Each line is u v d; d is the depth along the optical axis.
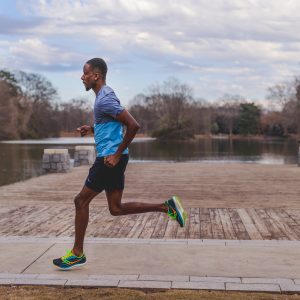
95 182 4.16
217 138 78.44
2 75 79.81
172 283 3.78
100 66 4.21
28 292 3.65
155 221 6.87
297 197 9.34
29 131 77.31
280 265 4.25
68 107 93.19
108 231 6.23
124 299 3.47
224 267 4.21
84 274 4.05
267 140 71.25
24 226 6.64
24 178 17.56
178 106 70.88
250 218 7.13
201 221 6.91
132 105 84.12
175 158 30.89
